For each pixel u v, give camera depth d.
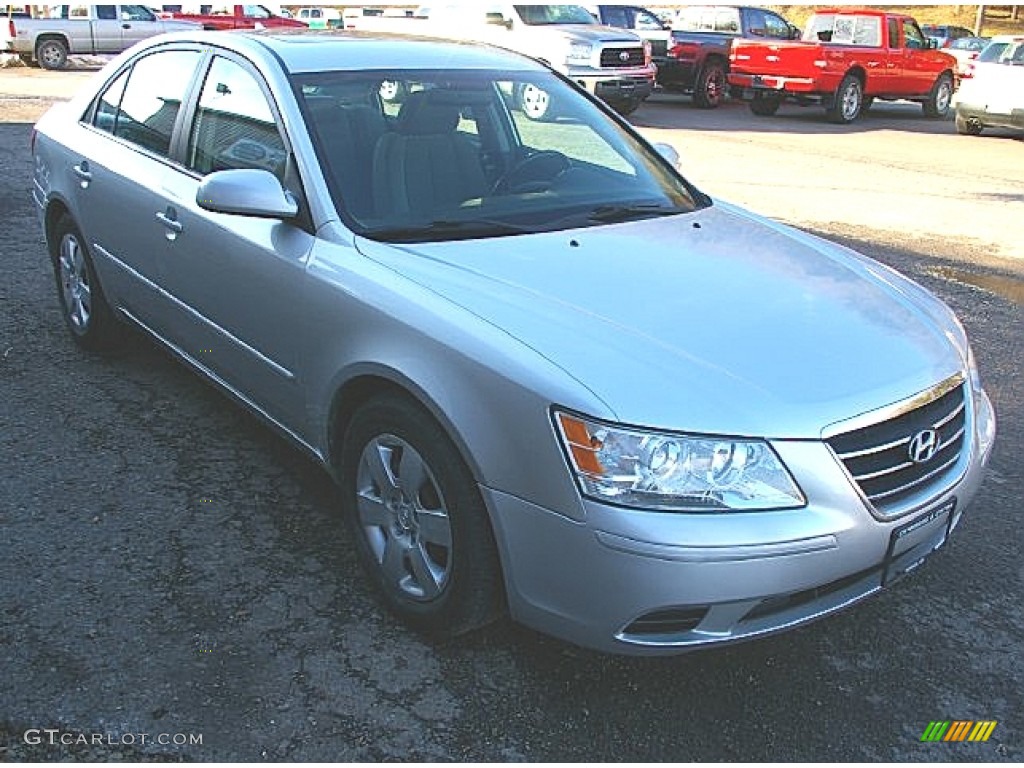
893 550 2.65
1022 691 2.90
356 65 3.77
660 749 2.60
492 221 3.42
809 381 2.63
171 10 24.98
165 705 2.65
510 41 15.69
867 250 8.02
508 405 2.55
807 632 3.12
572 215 3.57
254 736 2.57
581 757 2.55
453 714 2.68
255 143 3.61
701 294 3.02
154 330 4.39
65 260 5.07
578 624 2.54
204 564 3.31
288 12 27.34
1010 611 3.28
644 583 2.40
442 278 2.95
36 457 3.98
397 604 3.02
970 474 2.98
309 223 3.29
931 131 17.41
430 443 2.76
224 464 4.00
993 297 6.90
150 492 3.75
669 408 2.45
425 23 17.02
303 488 3.84
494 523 2.63
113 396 4.60
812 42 17.30
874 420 2.61
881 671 2.95
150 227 4.10
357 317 2.99
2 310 5.66
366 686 2.77
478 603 2.77
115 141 4.58
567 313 2.78
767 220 4.05
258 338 3.53
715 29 19.58
